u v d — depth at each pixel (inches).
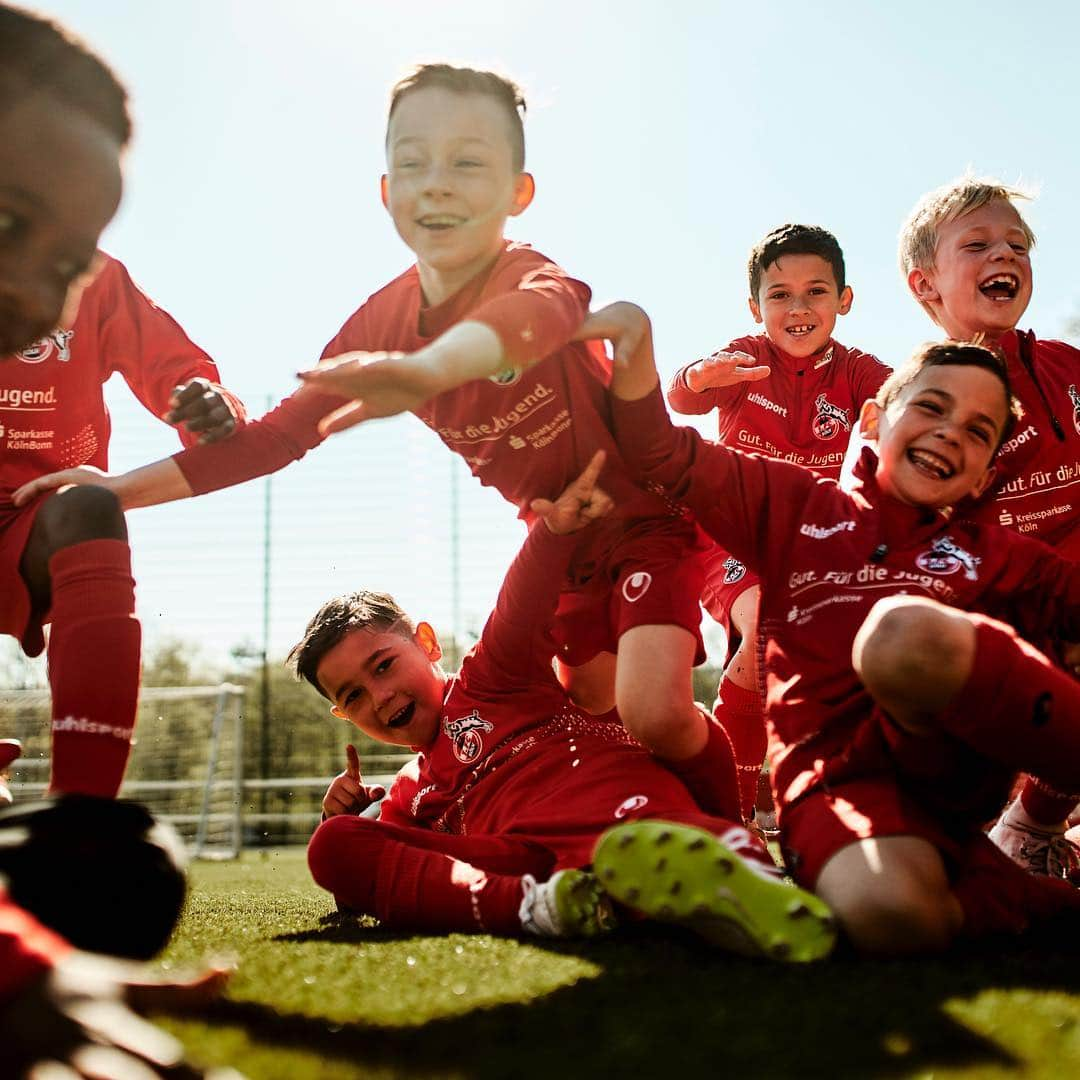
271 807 389.1
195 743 407.2
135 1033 31.6
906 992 50.3
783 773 75.0
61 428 91.0
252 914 106.0
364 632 102.5
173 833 53.8
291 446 89.9
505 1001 50.3
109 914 47.2
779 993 50.8
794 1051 40.6
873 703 71.6
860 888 61.6
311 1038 43.2
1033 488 114.8
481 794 88.7
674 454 83.7
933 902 61.6
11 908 34.6
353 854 81.2
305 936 79.0
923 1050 40.2
